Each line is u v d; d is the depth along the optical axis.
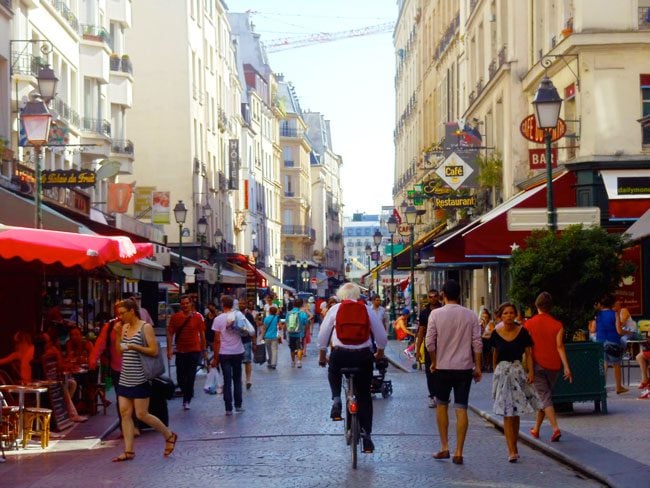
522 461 12.31
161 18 57.62
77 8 37.84
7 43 28.12
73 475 11.92
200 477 11.48
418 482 10.88
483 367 26.58
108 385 22.23
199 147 60.97
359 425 12.48
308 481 11.04
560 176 26.61
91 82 39.38
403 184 73.44
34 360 16.25
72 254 14.05
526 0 32.69
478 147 35.84
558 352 13.56
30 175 25.98
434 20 56.72
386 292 75.19
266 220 93.25
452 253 30.58
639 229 17.69
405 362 32.31
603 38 26.03
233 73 76.12
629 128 26.14
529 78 31.47
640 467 11.19
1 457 13.35
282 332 52.53
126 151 44.56
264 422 16.73
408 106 71.38
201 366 28.44
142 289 51.06
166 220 47.03
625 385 21.41
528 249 16.88
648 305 26.52
